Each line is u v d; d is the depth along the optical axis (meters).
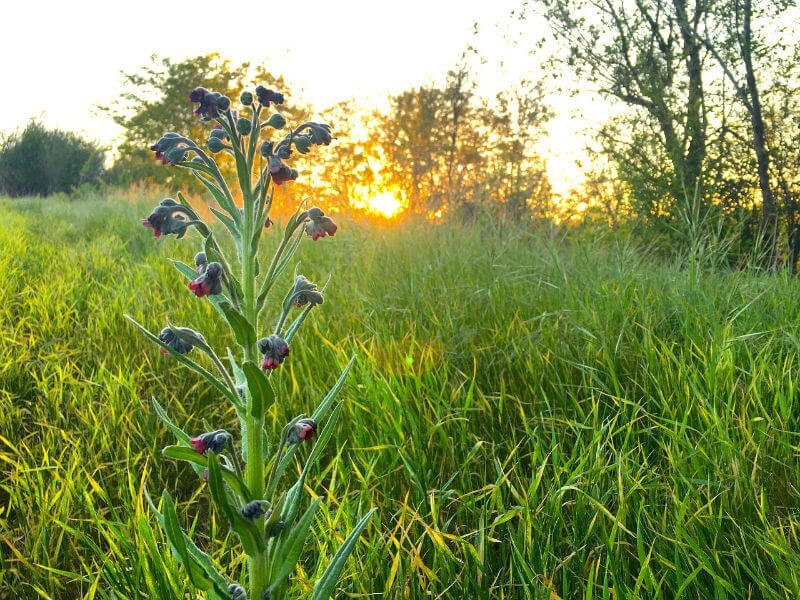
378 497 2.66
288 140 1.74
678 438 2.63
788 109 9.74
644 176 9.60
